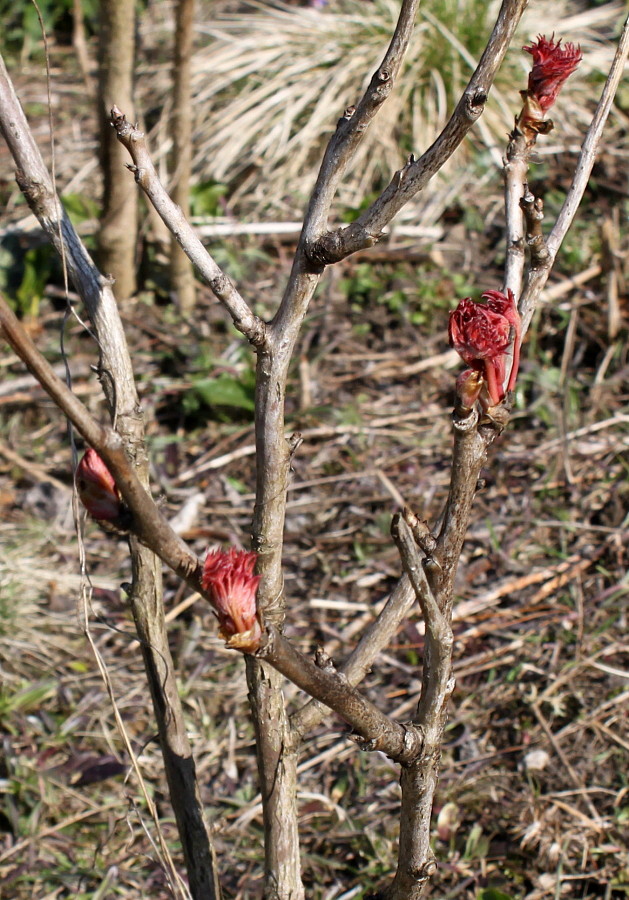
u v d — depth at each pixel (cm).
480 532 329
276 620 140
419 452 363
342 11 570
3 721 276
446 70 516
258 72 537
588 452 354
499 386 103
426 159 112
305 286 128
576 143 498
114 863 243
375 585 316
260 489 137
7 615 300
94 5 624
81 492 97
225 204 486
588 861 239
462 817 251
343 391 391
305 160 502
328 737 274
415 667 288
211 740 272
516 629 297
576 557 317
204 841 166
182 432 379
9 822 255
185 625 305
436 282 428
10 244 439
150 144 513
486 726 273
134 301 429
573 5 596
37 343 407
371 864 240
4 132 142
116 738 274
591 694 277
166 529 97
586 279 418
